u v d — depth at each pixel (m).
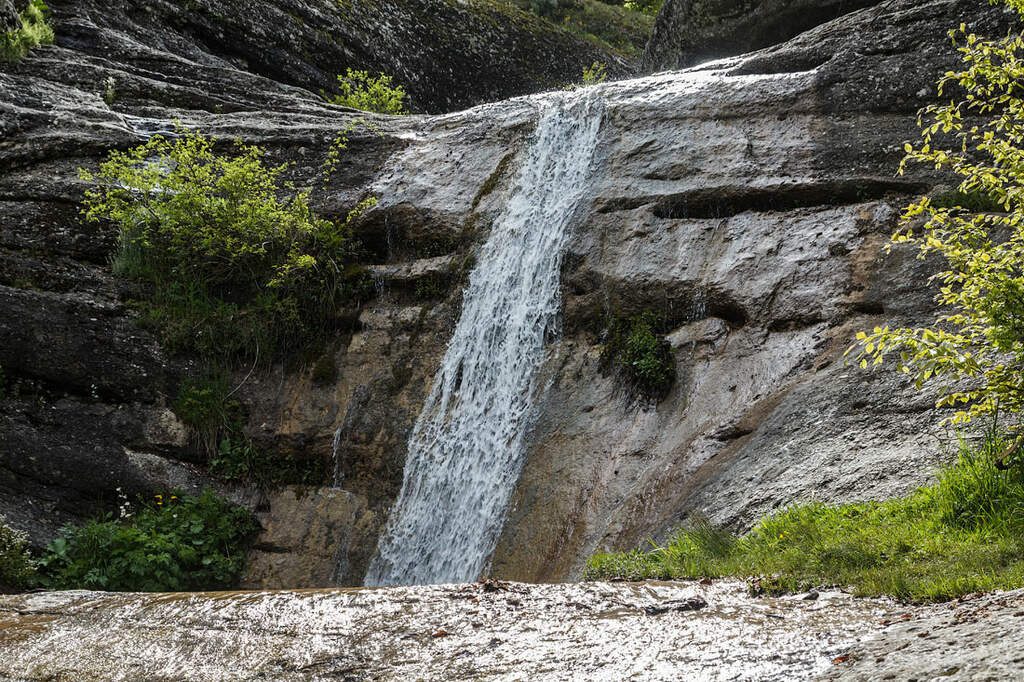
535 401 11.30
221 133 15.86
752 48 18.55
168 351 13.02
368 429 12.29
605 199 12.39
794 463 8.29
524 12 29.88
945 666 3.68
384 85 23.58
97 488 11.86
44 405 12.36
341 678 4.78
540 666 4.56
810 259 10.66
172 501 11.91
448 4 27.11
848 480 7.63
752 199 11.67
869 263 10.30
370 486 12.01
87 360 12.66
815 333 10.03
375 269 13.59
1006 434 7.06
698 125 12.74
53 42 18.20
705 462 9.30
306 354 13.22
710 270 11.16
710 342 10.67
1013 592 4.64
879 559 5.89
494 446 11.29
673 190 12.11
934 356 6.65
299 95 19.27
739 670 4.16
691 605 5.32
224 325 13.28
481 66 26.70
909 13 12.55
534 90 27.72
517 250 12.78
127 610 6.41
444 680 4.55
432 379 12.51
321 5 23.59
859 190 11.16
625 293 11.49
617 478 9.88
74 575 10.48
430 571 11.02
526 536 9.98
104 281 13.45
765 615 5.03
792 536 6.77
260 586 11.34
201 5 21.23
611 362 11.09
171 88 17.48
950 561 5.56
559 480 10.28
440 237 13.49
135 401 12.65
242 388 12.98
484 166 14.12
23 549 10.51
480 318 12.63
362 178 14.77
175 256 13.70
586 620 5.21
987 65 7.21
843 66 12.43
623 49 34.34
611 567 7.36
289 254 13.64
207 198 13.80
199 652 5.42
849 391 8.77
